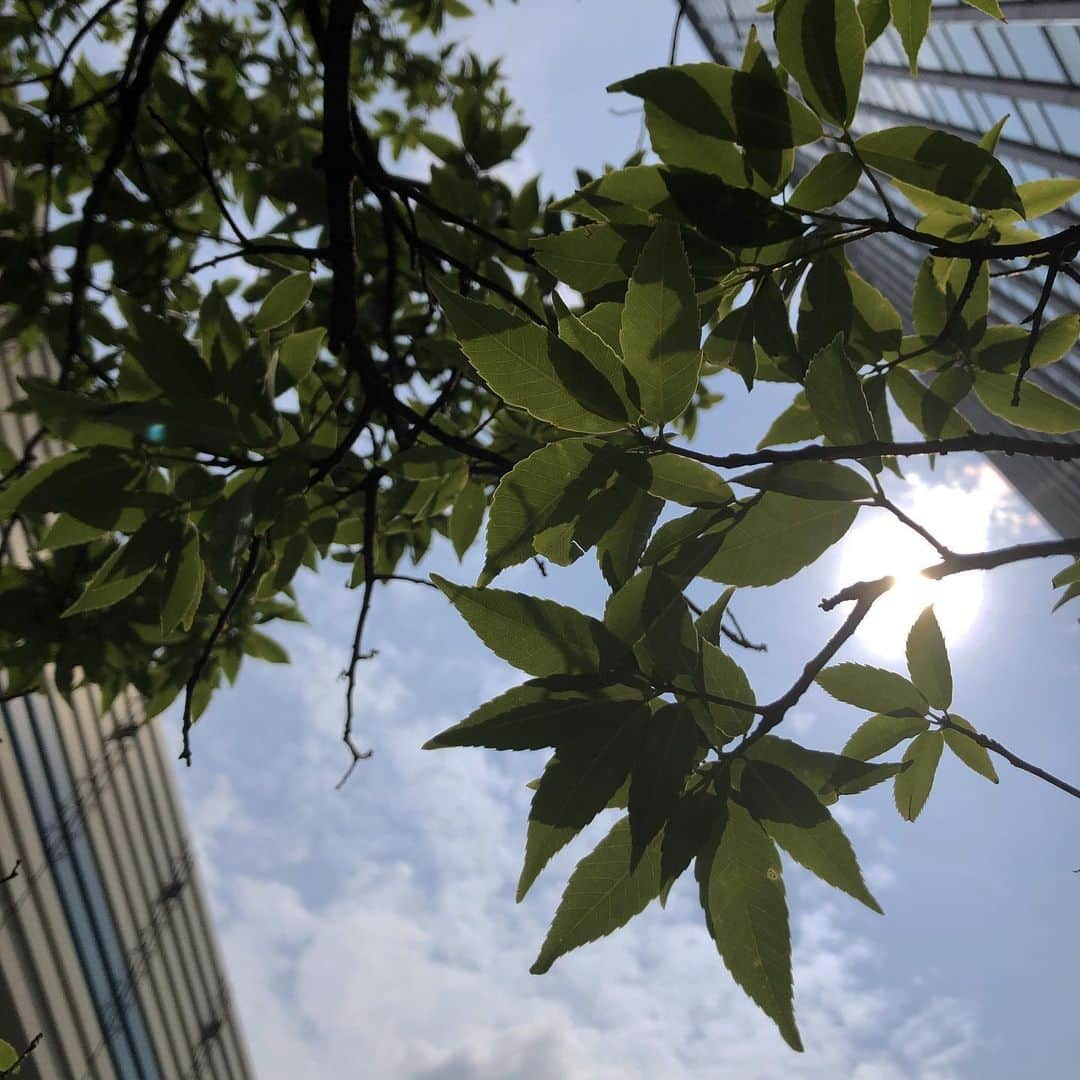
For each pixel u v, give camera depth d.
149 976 19.27
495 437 3.33
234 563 1.68
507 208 4.23
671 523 1.32
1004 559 1.39
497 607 1.20
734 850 1.21
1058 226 17.45
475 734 1.17
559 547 1.25
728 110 1.48
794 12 1.43
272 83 6.19
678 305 1.17
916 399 1.91
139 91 3.74
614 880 1.21
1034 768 1.50
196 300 5.08
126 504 1.72
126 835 19.31
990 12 1.54
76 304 3.77
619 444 1.24
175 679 4.10
